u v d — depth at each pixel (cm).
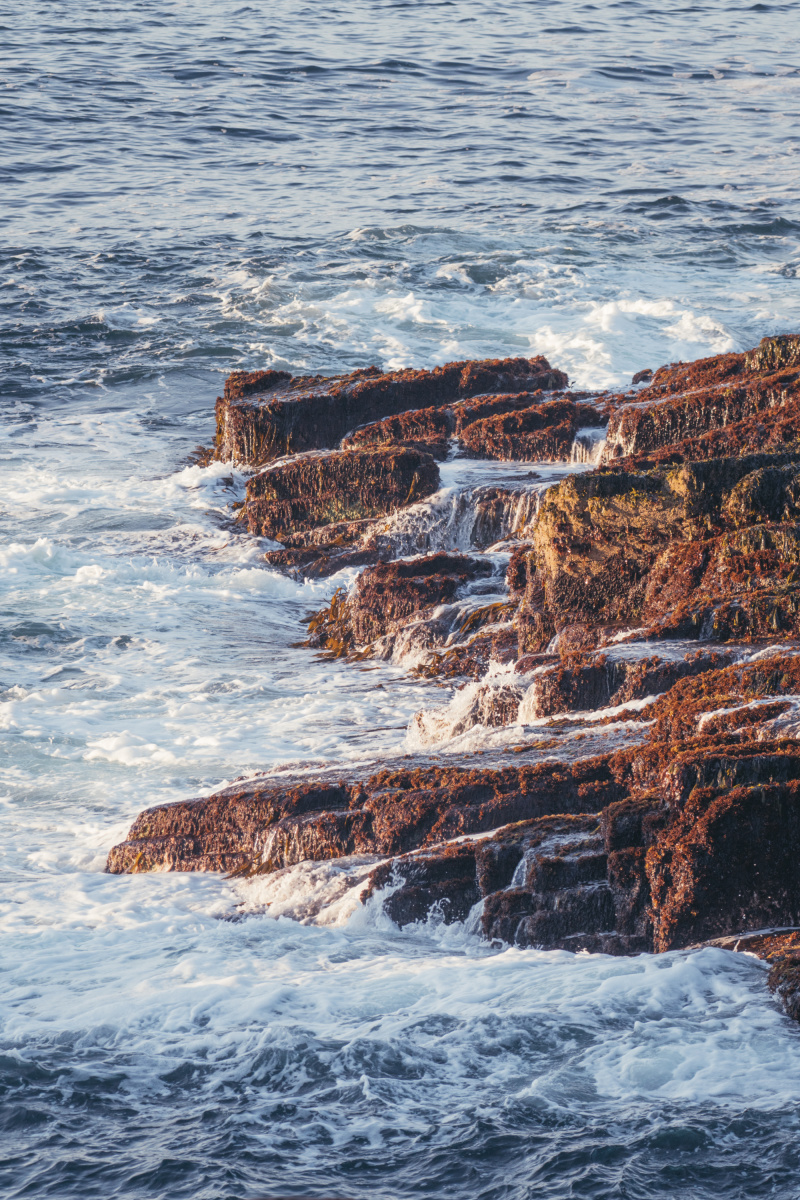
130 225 8231
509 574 3247
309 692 3038
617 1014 1455
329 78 12412
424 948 1766
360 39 14038
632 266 7350
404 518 3925
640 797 1792
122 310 6625
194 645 3347
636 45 14412
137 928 1861
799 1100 1266
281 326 6366
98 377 5738
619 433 4044
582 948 1703
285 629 3553
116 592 3669
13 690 2988
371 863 1984
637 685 2436
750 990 1498
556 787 2005
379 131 10844
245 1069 1384
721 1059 1348
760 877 1667
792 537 2705
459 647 3153
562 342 5975
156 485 4516
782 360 4209
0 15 14225
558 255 7538
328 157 10056
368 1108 1299
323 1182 1184
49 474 4597
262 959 1717
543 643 2950
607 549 2906
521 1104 1287
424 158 10081
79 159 9706
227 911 1950
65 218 8350
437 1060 1378
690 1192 1147
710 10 16625
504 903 1767
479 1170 1193
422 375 4747
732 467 2888
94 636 3356
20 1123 1298
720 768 1723
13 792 2445
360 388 4659
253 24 14488
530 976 1580
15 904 1977
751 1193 1141
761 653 2364
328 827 2066
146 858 2172
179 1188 1182
